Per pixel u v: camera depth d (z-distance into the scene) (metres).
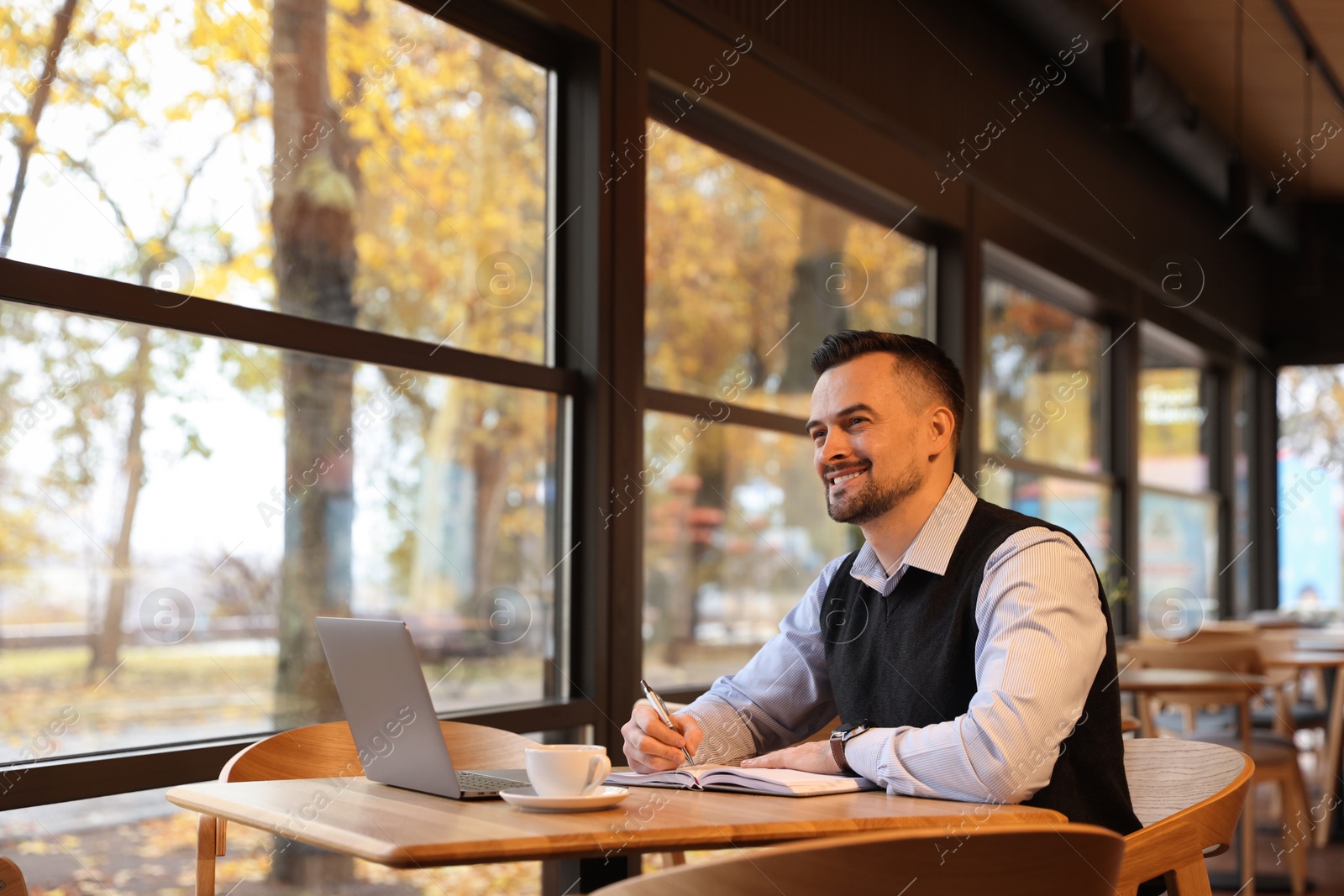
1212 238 6.96
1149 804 1.53
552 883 2.81
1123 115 4.62
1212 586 7.49
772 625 3.69
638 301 2.97
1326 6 4.98
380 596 2.49
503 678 2.72
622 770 1.52
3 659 1.84
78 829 1.87
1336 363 7.75
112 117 2.03
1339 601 7.91
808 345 3.86
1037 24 4.41
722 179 3.49
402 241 2.60
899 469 1.56
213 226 2.21
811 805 1.18
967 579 1.50
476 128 2.77
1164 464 6.97
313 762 1.63
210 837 1.47
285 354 2.31
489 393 2.72
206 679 2.14
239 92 2.27
